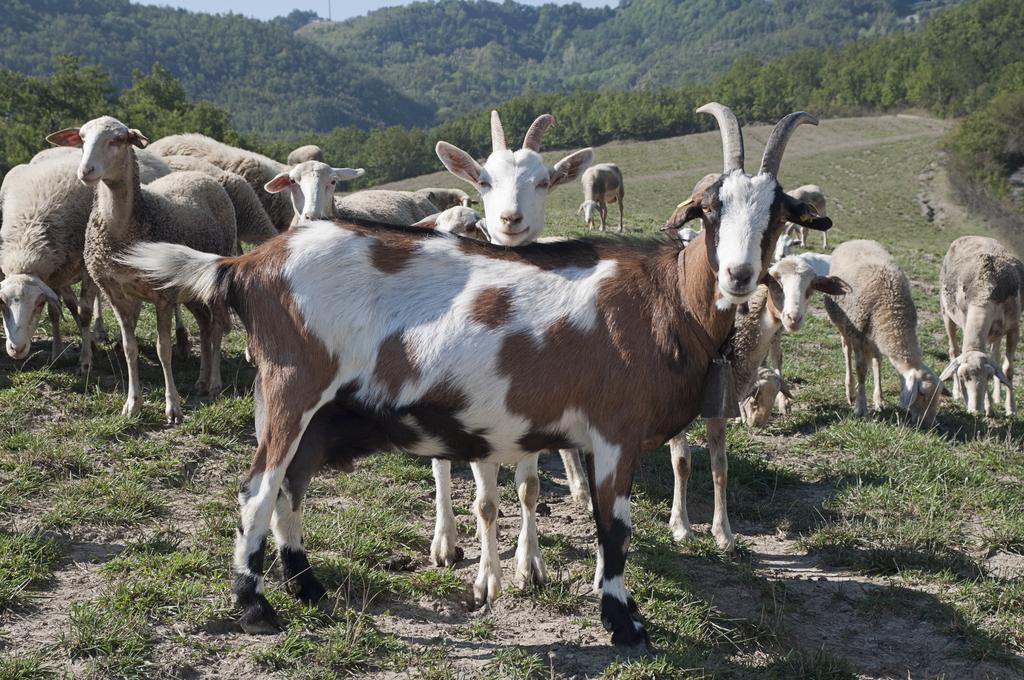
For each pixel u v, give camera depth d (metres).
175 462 6.91
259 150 66.19
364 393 4.71
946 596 5.66
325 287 4.70
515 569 5.66
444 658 4.60
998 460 8.23
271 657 4.45
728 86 132.88
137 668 4.29
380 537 5.89
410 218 12.71
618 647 4.78
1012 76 110.75
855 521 6.82
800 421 9.34
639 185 84.19
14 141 57.56
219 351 8.73
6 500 5.95
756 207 4.31
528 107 130.25
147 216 8.11
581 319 4.69
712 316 4.68
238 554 4.73
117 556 5.43
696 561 6.12
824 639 5.21
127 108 62.66
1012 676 4.89
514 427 4.71
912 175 76.75
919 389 9.34
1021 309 11.28
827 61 142.38
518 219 6.14
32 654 4.34
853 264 10.13
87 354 8.91
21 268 8.66
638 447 4.75
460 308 4.67
